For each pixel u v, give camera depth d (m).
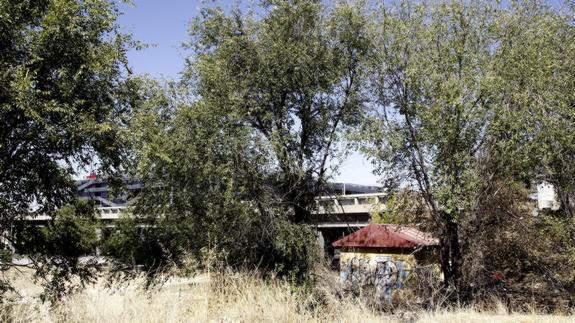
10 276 11.14
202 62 17.09
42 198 10.03
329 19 17.81
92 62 8.84
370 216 23.59
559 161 13.34
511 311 12.21
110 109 9.45
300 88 17.66
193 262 9.03
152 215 17.75
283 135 17.44
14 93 7.86
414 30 14.83
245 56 17.78
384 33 14.85
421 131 13.83
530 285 14.21
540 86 13.21
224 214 16.31
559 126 12.63
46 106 8.07
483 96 13.27
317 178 18.25
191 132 16.06
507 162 13.66
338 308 8.51
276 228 16.39
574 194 13.76
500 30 14.25
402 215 15.91
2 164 8.73
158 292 7.84
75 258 10.87
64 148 9.04
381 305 10.21
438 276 14.52
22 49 8.54
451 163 13.32
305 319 7.72
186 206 16.77
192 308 7.44
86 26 9.18
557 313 11.62
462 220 14.41
